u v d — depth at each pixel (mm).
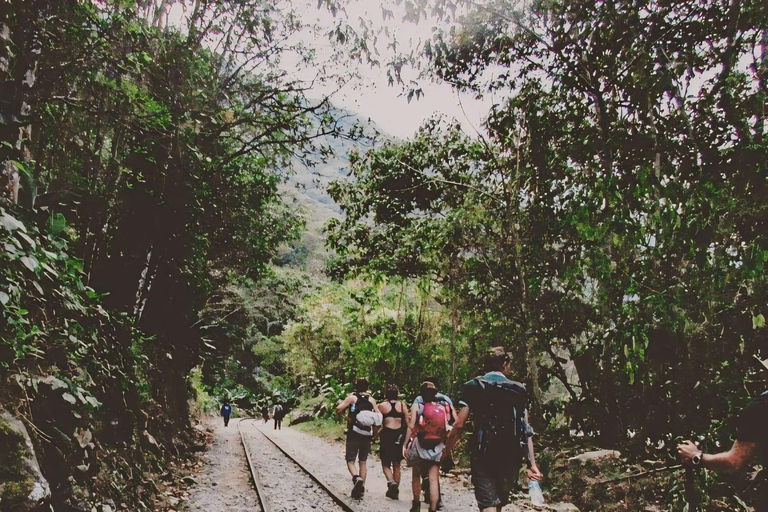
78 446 5812
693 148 7523
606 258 8000
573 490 8648
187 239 12320
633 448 7926
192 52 9867
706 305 6824
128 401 8648
